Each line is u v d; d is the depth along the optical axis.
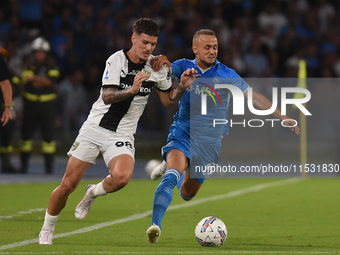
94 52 63.56
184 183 22.39
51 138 44.84
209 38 21.31
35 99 43.81
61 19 65.56
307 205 30.31
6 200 31.36
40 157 58.84
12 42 56.03
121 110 18.81
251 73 64.88
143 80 17.38
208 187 39.94
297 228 22.69
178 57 65.31
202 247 18.12
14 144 53.81
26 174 45.12
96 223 23.75
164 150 21.56
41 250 17.14
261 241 19.50
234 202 31.56
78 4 68.00
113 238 19.91
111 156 18.62
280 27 73.06
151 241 18.19
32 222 23.75
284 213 27.27
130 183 41.66
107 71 18.55
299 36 71.19
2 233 20.83
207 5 73.50
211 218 18.61
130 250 17.27
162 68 19.52
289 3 75.44
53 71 43.94
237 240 19.72
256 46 67.69
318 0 76.69
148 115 53.94
